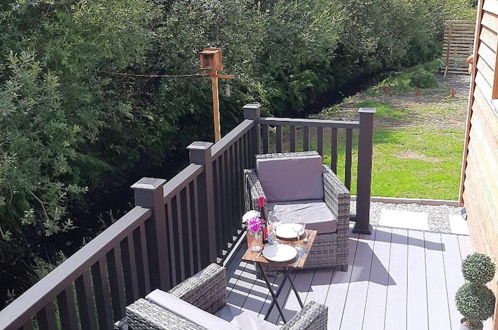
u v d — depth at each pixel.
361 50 14.68
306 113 13.33
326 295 3.54
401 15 15.60
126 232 2.46
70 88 6.42
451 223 4.78
